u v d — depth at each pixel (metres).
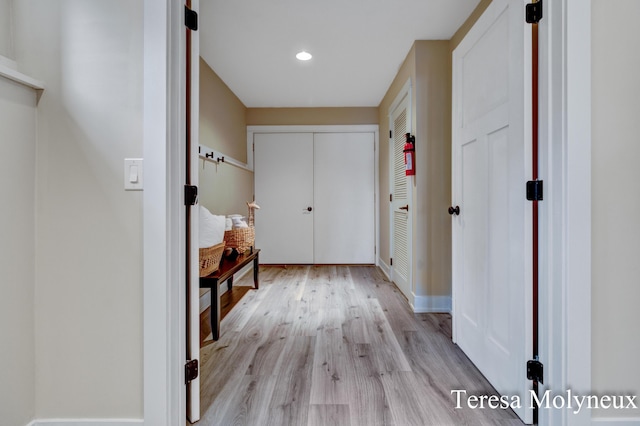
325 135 4.68
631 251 1.18
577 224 1.16
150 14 1.17
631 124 1.18
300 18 2.44
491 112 1.61
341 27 2.57
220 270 2.38
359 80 3.66
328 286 3.61
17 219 1.13
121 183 1.19
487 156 1.66
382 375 1.75
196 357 1.38
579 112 1.16
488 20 1.62
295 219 4.74
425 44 2.75
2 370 1.09
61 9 1.20
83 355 1.20
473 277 1.85
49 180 1.20
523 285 1.33
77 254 1.20
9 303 1.11
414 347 2.09
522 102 1.31
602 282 1.18
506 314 1.49
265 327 2.43
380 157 4.50
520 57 1.32
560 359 1.20
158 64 1.17
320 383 1.67
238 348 2.08
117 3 1.20
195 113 1.36
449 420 1.39
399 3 2.25
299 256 4.75
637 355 1.18
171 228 1.20
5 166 1.09
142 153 1.19
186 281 1.35
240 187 4.03
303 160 4.70
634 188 1.18
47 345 1.20
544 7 1.23
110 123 1.20
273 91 4.01
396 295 3.26
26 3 1.20
